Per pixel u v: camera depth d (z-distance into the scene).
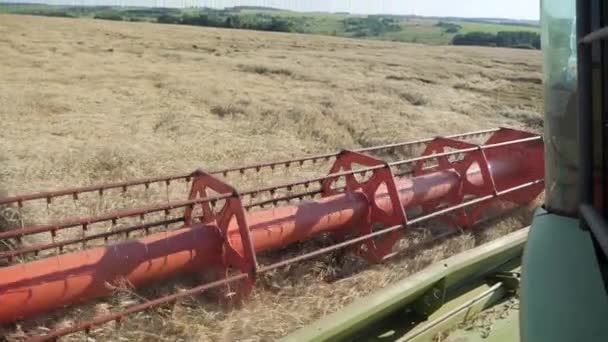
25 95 16.89
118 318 4.28
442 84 26.33
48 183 8.67
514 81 28.56
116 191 8.23
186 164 10.46
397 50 47.72
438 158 7.28
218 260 5.05
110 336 4.70
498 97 22.95
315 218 5.70
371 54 41.97
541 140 7.67
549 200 2.31
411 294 3.86
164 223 5.26
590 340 1.90
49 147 10.99
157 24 63.09
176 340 4.77
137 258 4.61
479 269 4.74
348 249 6.25
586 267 2.05
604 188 2.02
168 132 13.26
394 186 6.04
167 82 21.67
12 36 36.91
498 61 39.97
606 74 1.97
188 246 4.86
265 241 5.36
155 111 15.90
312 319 5.21
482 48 55.09
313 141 13.33
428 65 34.84
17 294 4.09
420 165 7.55
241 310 5.04
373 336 3.92
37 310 4.21
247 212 6.05
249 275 4.92
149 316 4.91
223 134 13.29
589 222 1.90
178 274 5.17
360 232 6.18
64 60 27.94
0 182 8.49
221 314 5.03
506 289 4.75
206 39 46.78
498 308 4.54
